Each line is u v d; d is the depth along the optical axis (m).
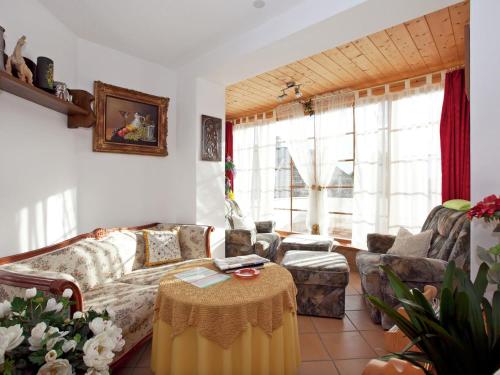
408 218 3.77
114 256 2.50
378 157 3.97
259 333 1.49
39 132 2.20
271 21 2.57
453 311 0.73
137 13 2.44
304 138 4.77
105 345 0.85
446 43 2.92
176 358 1.45
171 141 3.60
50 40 2.38
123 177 3.14
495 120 1.49
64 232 2.50
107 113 2.96
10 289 1.54
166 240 2.96
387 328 2.31
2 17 1.90
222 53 3.04
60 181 2.45
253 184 5.52
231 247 3.67
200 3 2.32
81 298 1.56
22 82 1.68
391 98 3.92
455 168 3.33
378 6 2.04
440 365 0.72
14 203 1.98
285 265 2.68
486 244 1.53
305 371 1.83
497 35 1.48
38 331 0.78
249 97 4.68
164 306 1.56
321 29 2.35
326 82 4.03
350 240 4.36
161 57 3.30
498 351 0.68
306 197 4.99
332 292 2.55
